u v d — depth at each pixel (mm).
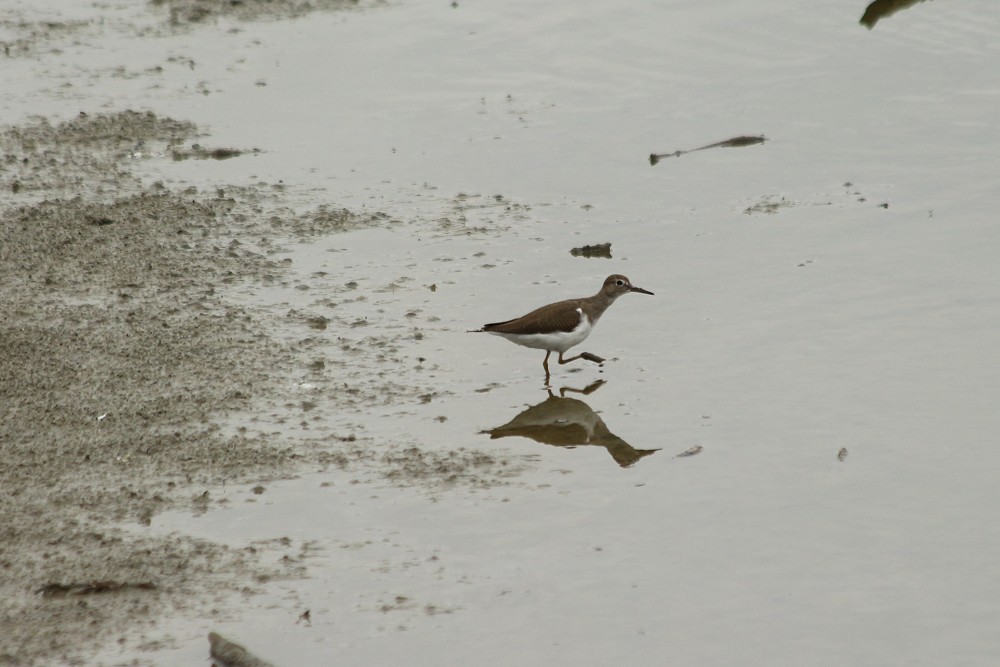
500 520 12586
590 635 10859
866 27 26828
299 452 13695
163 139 22812
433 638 10797
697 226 19734
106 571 11531
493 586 11523
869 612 11148
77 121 23406
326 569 11719
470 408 14859
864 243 18859
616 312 17375
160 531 12211
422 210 20422
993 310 16750
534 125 23500
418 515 12641
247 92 25031
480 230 19703
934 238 18859
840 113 23422
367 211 20328
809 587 11508
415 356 16016
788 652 10633
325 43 27438
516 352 16359
